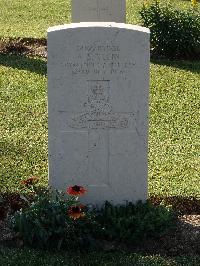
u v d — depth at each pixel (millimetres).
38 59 5586
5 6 7898
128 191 3031
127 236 2869
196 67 5500
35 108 4484
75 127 2955
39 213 2840
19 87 4883
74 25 2855
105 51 2859
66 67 2877
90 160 2998
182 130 4156
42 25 6965
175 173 3568
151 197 3289
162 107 4551
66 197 3018
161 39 5691
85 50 2857
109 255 2791
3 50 5785
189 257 2779
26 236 2832
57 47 2854
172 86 5000
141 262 2723
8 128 4145
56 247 2820
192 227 2973
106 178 3020
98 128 2955
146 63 2867
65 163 3000
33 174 3527
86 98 2916
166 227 2920
